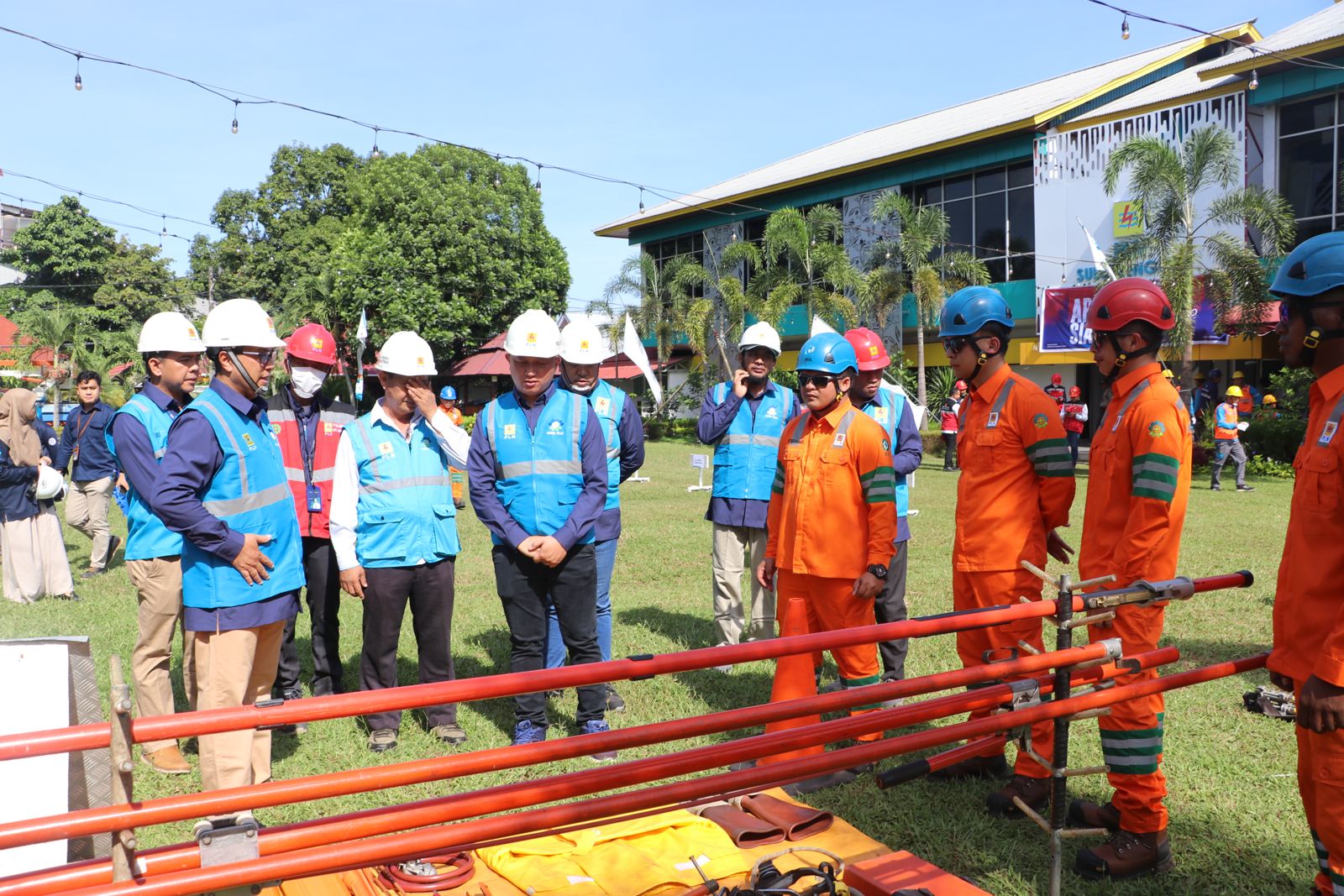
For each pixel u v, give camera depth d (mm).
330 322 39438
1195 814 4059
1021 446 4195
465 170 39000
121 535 12375
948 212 29500
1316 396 2941
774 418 6121
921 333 27188
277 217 50406
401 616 5039
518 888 3275
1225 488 17344
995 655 4223
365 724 5379
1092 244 22531
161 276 50219
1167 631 6973
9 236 62344
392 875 3277
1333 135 21297
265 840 2354
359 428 5016
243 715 2266
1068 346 25234
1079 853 3600
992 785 4473
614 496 5891
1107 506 3783
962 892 3152
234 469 4012
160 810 2191
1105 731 3627
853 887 3273
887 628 2998
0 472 8078
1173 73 28000
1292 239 20312
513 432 4891
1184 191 20547
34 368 33000
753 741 2807
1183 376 20594
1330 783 2719
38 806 3004
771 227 30047
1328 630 2826
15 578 8289
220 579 3934
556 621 5895
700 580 9266
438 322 37312
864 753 2900
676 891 3172
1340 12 23953
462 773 2461
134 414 4801
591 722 5008
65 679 3113
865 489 4574
